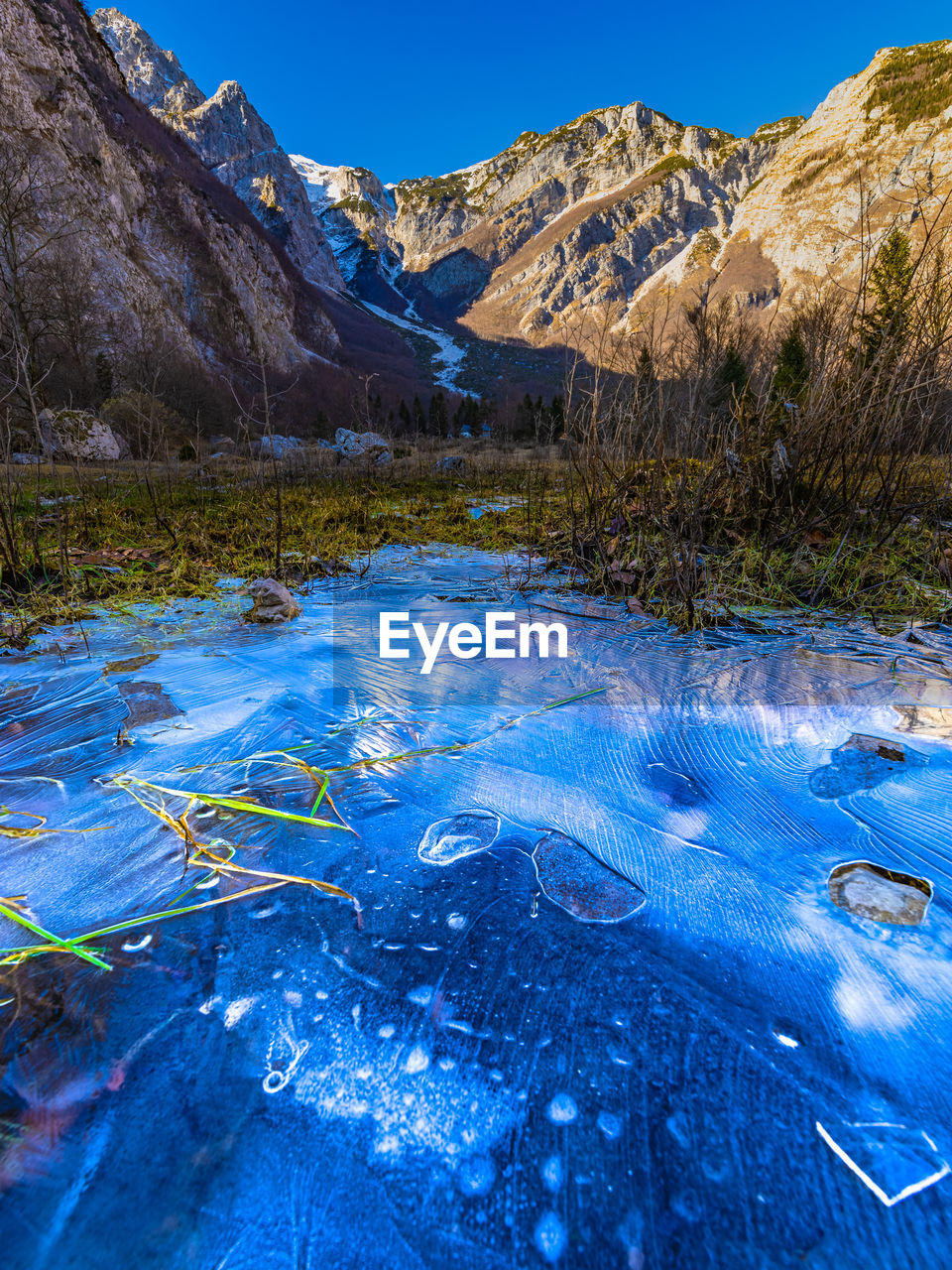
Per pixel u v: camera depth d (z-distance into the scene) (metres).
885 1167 0.24
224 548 1.56
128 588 1.14
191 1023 0.29
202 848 0.40
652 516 1.13
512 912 0.35
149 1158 0.24
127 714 0.58
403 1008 0.29
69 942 0.33
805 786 0.46
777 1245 0.22
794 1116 0.25
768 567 1.00
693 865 0.38
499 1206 0.23
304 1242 0.22
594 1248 0.22
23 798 0.45
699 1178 0.24
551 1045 0.28
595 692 0.63
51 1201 0.23
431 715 0.58
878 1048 0.27
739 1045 0.28
